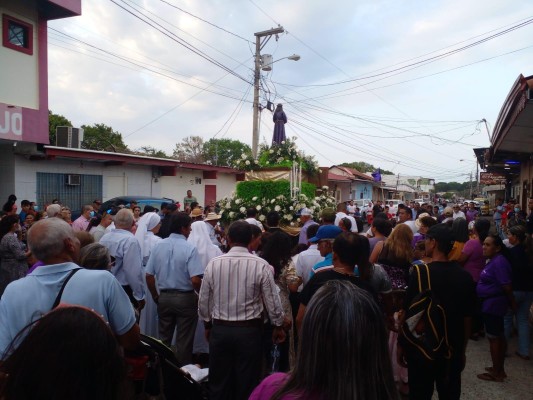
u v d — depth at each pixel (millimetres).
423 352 3111
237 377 3666
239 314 3662
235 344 3635
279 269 4504
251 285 3676
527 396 4523
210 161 64125
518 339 6027
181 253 4629
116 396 1331
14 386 1222
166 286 4664
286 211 8008
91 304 2422
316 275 3221
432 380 3285
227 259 3764
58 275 2494
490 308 4883
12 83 11422
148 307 5613
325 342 1354
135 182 16875
